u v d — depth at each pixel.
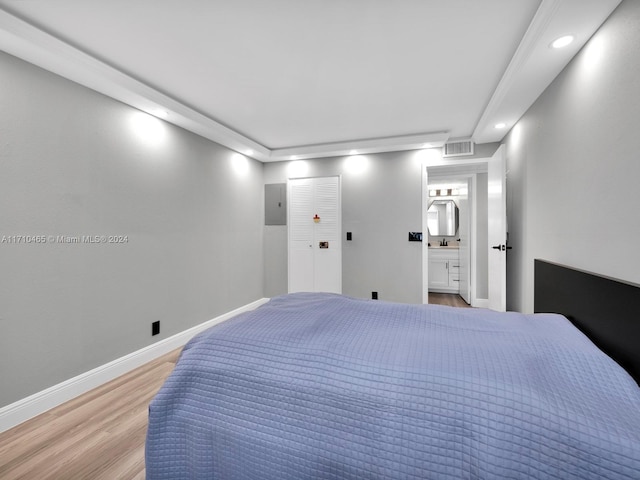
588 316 1.34
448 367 0.90
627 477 0.63
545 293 1.93
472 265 4.31
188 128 2.96
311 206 4.24
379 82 2.29
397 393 0.86
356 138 3.65
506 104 2.42
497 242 2.94
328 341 1.10
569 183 1.79
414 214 3.83
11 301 1.72
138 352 2.49
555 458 0.69
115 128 2.30
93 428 1.71
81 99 2.07
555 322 1.28
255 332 1.20
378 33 1.72
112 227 2.29
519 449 0.72
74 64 1.82
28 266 1.79
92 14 1.54
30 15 1.54
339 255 4.12
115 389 2.13
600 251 1.47
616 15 1.35
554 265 1.78
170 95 2.49
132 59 1.97
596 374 0.86
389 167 3.91
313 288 4.23
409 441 0.82
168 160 2.79
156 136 2.66
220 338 1.19
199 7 1.50
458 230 5.71
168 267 2.79
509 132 3.09
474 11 1.54
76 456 1.50
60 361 1.96
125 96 2.25
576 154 1.71
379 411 0.86
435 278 5.45
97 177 2.18
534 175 2.37
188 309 3.03
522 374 0.85
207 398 1.06
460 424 0.78
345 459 0.86
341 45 1.83
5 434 1.65
